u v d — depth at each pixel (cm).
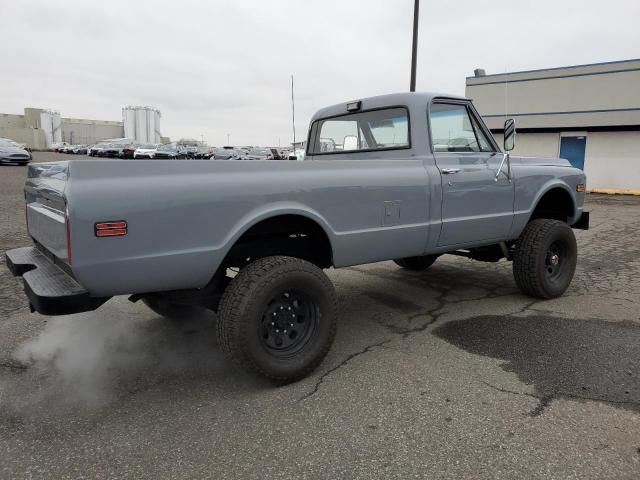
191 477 233
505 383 324
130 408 297
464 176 432
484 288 565
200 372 347
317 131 549
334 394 312
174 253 283
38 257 347
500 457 245
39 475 234
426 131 421
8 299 500
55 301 260
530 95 2070
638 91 1853
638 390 313
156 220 275
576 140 2025
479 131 476
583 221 575
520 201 486
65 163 271
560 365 350
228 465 241
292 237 376
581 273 631
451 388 318
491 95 2161
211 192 292
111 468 239
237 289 304
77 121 9981
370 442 260
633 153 1916
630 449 250
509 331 420
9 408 296
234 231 302
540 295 503
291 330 328
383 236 377
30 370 349
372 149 462
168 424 279
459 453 249
